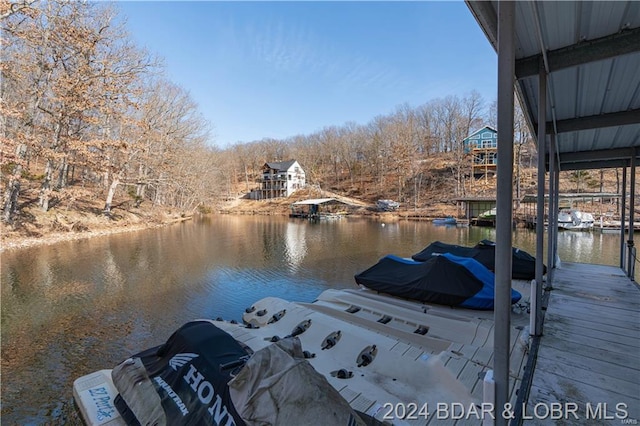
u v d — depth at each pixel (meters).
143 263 12.05
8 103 13.98
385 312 5.52
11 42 14.61
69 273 10.31
